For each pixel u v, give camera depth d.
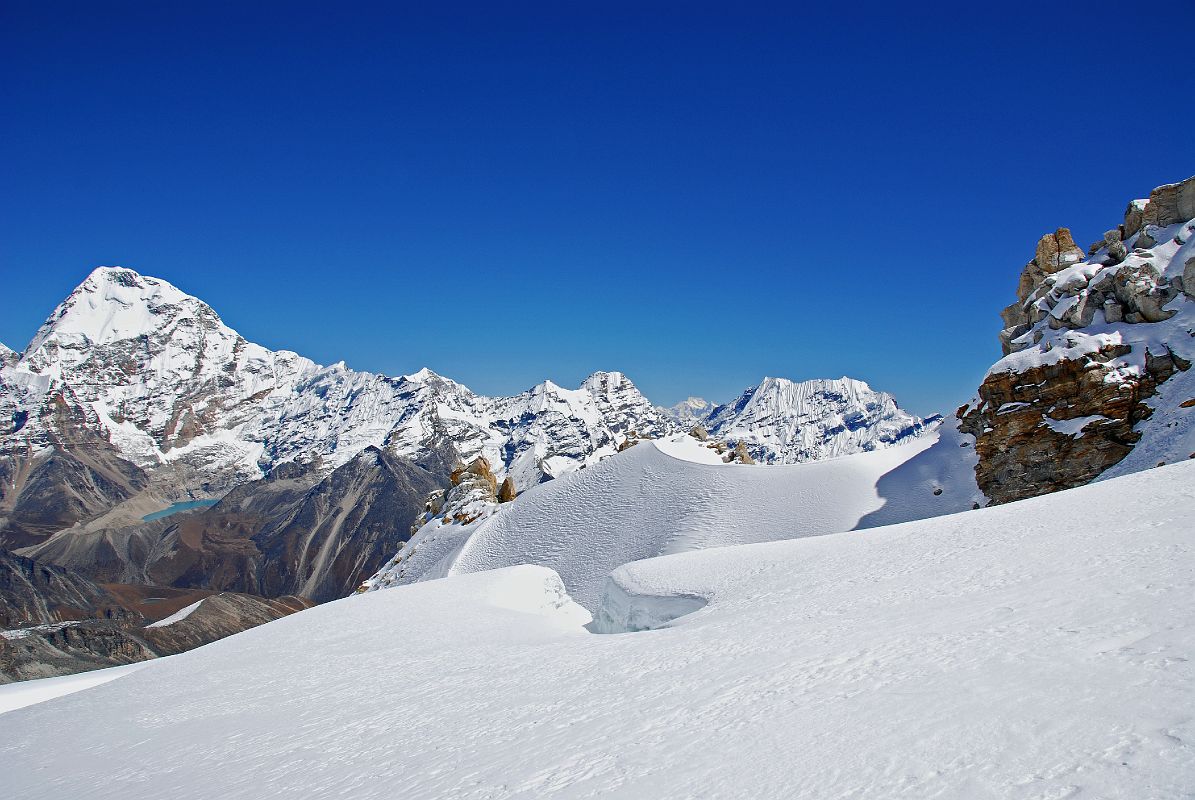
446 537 125.25
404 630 40.00
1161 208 71.00
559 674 22.22
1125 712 9.36
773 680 15.08
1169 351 60.50
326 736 19.61
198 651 41.53
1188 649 11.04
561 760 12.81
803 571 32.81
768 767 10.25
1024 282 83.12
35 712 33.00
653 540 94.56
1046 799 7.76
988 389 69.19
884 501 81.75
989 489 68.12
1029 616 15.45
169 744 22.56
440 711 20.09
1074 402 63.00
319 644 38.22
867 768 9.48
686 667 18.78
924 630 16.48
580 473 121.88
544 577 57.22
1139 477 33.28
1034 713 9.98
